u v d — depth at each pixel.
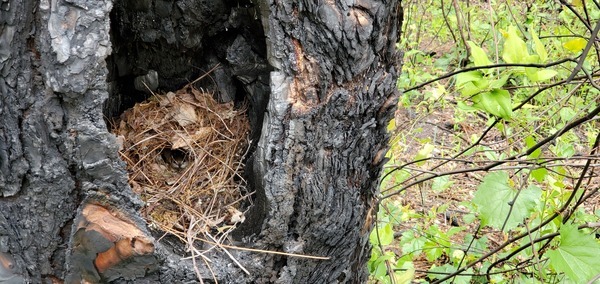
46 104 1.17
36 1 1.12
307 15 1.29
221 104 1.78
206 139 1.74
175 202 1.58
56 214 1.27
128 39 1.69
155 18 1.62
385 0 1.33
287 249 1.44
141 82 1.82
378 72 1.43
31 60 1.16
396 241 2.73
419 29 4.22
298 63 1.33
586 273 1.45
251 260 1.42
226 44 1.68
